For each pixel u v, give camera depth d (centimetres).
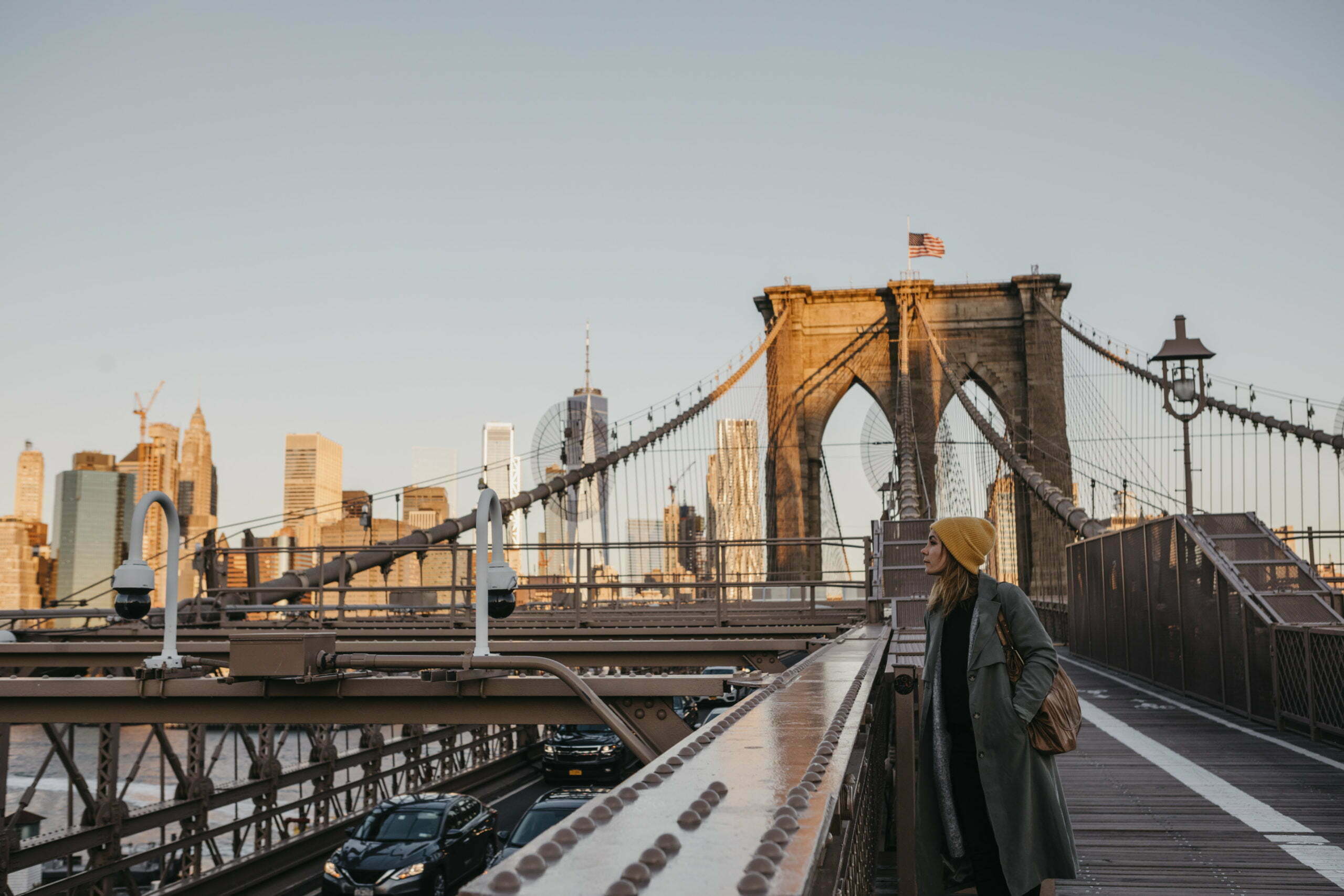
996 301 6131
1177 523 1511
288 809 1878
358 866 1558
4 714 823
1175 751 962
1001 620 353
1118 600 1950
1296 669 1071
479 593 783
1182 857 589
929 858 354
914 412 6028
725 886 109
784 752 206
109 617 1756
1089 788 784
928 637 373
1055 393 5925
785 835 130
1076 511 3125
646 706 770
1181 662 1497
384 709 809
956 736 355
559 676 764
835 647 693
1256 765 882
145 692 803
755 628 1580
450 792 2548
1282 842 619
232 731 1789
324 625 1814
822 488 6066
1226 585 1291
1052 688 343
